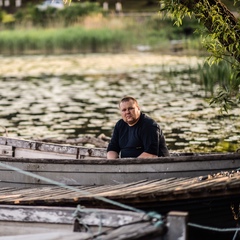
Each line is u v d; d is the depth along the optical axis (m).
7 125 25.08
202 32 16.38
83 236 9.98
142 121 14.58
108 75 39.22
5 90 34.53
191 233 12.59
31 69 43.41
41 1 74.31
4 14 65.81
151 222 10.11
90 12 64.50
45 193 13.20
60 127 24.53
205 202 12.44
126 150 14.68
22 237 10.16
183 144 20.69
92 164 13.69
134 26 58.97
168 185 12.80
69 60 47.97
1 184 14.26
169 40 55.62
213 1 15.78
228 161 13.60
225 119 23.98
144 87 33.28
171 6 15.73
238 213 12.71
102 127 24.38
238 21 15.65
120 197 12.20
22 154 16.66
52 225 11.02
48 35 57.97
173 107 26.95
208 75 27.47
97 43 57.16
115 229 9.93
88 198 12.22
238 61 16.08
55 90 34.28
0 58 50.75
